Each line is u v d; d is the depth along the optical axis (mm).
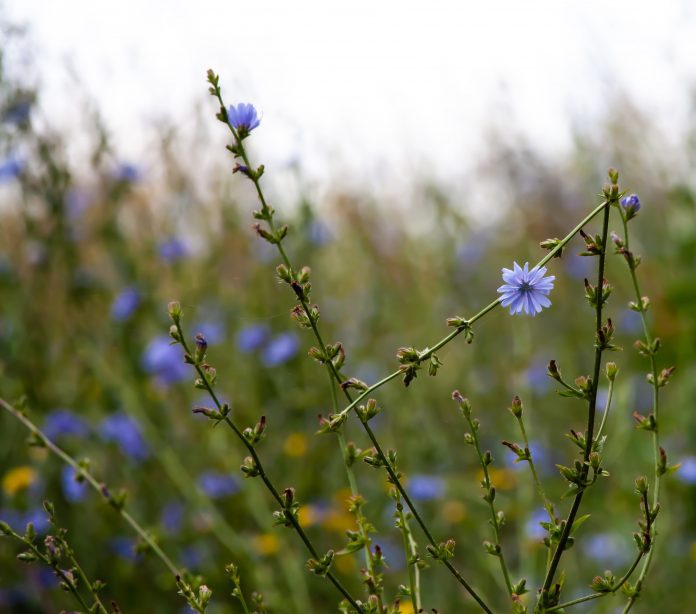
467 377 4523
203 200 4508
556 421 4383
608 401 1524
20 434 3516
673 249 5031
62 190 3939
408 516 1811
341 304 4914
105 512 3299
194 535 3197
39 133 3902
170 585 2941
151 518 3492
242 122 1631
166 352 3803
